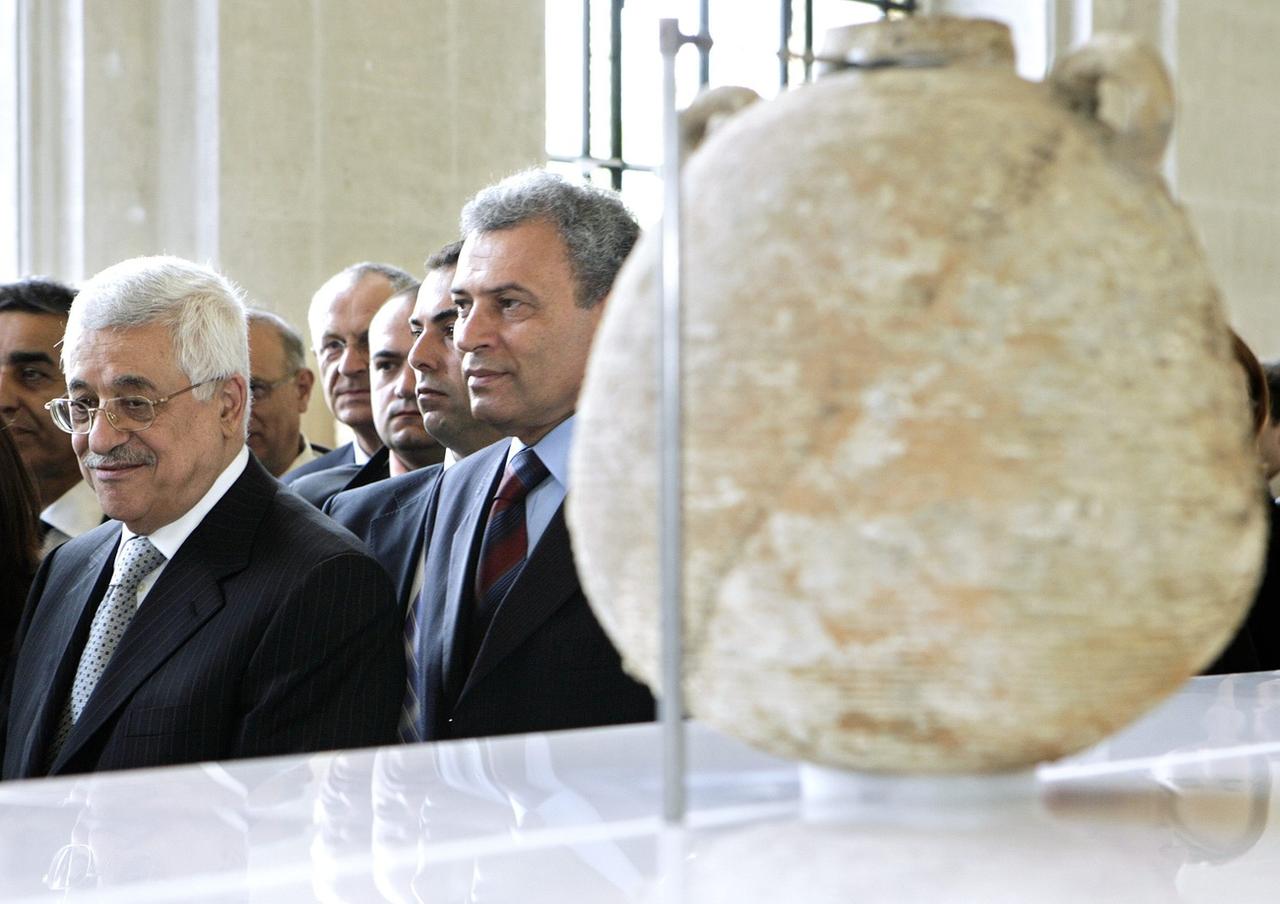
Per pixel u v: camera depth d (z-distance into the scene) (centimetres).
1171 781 133
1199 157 1383
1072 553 106
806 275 109
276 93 933
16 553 385
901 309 107
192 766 152
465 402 434
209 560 321
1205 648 116
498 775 140
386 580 321
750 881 97
